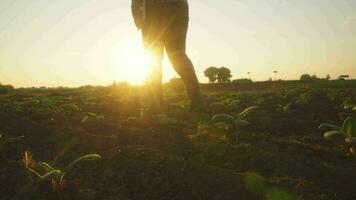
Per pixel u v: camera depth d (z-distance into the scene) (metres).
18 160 1.57
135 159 1.52
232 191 1.31
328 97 3.06
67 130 1.90
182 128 2.07
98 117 2.24
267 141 1.82
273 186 1.33
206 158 1.59
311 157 1.62
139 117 2.41
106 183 1.39
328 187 1.35
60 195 1.32
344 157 1.64
